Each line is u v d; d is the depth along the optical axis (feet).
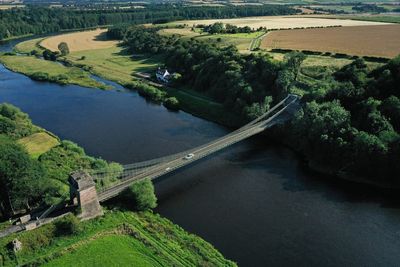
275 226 281.13
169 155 385.70
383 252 257.55
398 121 353.51
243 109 463.83
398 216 294.66
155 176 316.81
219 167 365.81
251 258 249.75
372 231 278.05
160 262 237.45
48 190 285.23
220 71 561.84
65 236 254.68
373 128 349.61
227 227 279.08
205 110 515.09
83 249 247.70
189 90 596.70
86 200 266.16
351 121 374.02
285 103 444.14
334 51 558.56
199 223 282.56
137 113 516.73
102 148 407.23
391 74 401.70
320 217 292.61
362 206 306.14
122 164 367.45
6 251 237.86
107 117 500.33
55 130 456.04
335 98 409.90
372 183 334.24
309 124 389.80
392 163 327.06
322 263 247.50
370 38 628.28
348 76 445.37
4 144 296.10
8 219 272.51
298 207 304.09
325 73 478.59
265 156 388.57
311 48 591.37
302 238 269.64
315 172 358.23
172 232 267.80
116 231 264.52
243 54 578.25
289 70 476.95
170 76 639.35
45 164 344.69
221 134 446.19
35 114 510.17
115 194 289.53
